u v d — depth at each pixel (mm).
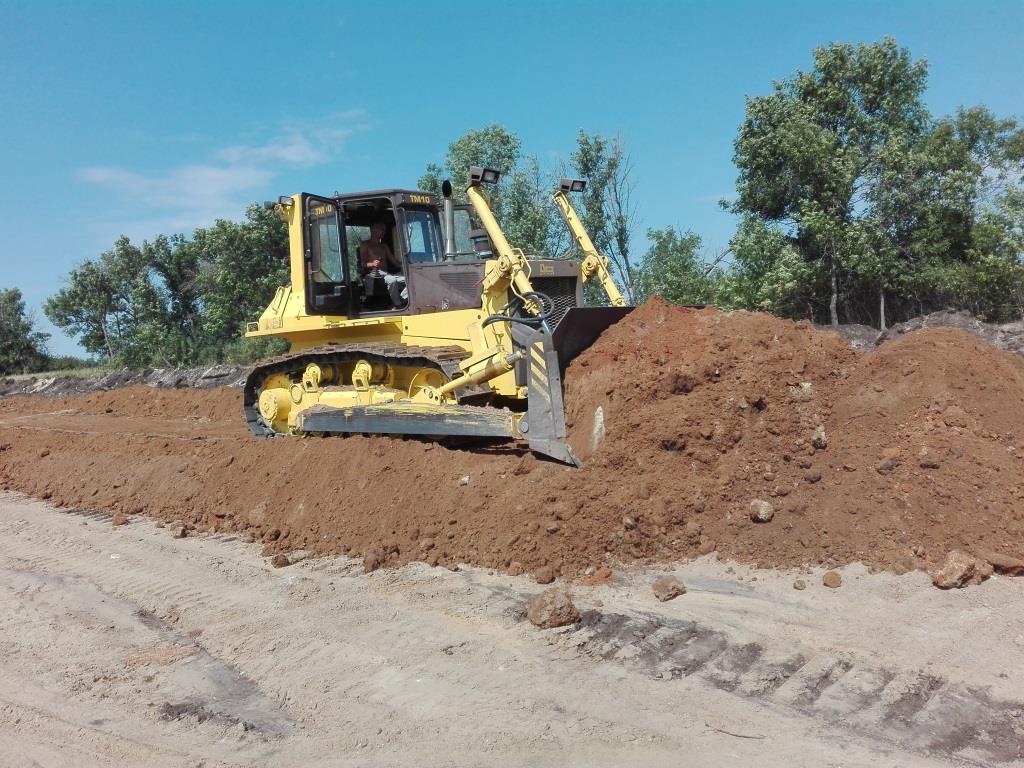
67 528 8609
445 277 8844
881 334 13203
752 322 6629
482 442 7715
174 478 9266
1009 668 4004
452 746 3785
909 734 3568
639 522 5711
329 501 7469
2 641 5508
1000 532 5141
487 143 21844
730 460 5918
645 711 3910
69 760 3959
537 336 6793
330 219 9734
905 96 17828
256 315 26344
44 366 37438
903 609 4660
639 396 6305
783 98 17953
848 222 16766
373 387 9008
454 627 5062
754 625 4660
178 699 4527
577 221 9305
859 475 5688
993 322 15891
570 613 4930
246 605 5902
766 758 3463
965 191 16109
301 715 4250
